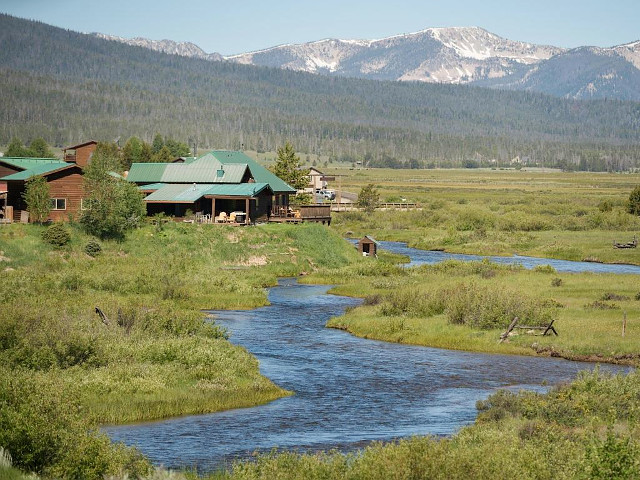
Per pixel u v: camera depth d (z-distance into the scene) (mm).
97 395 48219
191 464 38062
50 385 37094
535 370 59438
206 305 84812
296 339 69500
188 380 52875
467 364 61250
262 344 67125
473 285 81562
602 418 42844
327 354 63938
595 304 79812
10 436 31812
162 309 68750
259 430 44281
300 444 41688
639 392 46750
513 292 77000
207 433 43531
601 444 32500
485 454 32031
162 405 47375
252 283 99562
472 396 52125
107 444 33469
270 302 89062
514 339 67438
